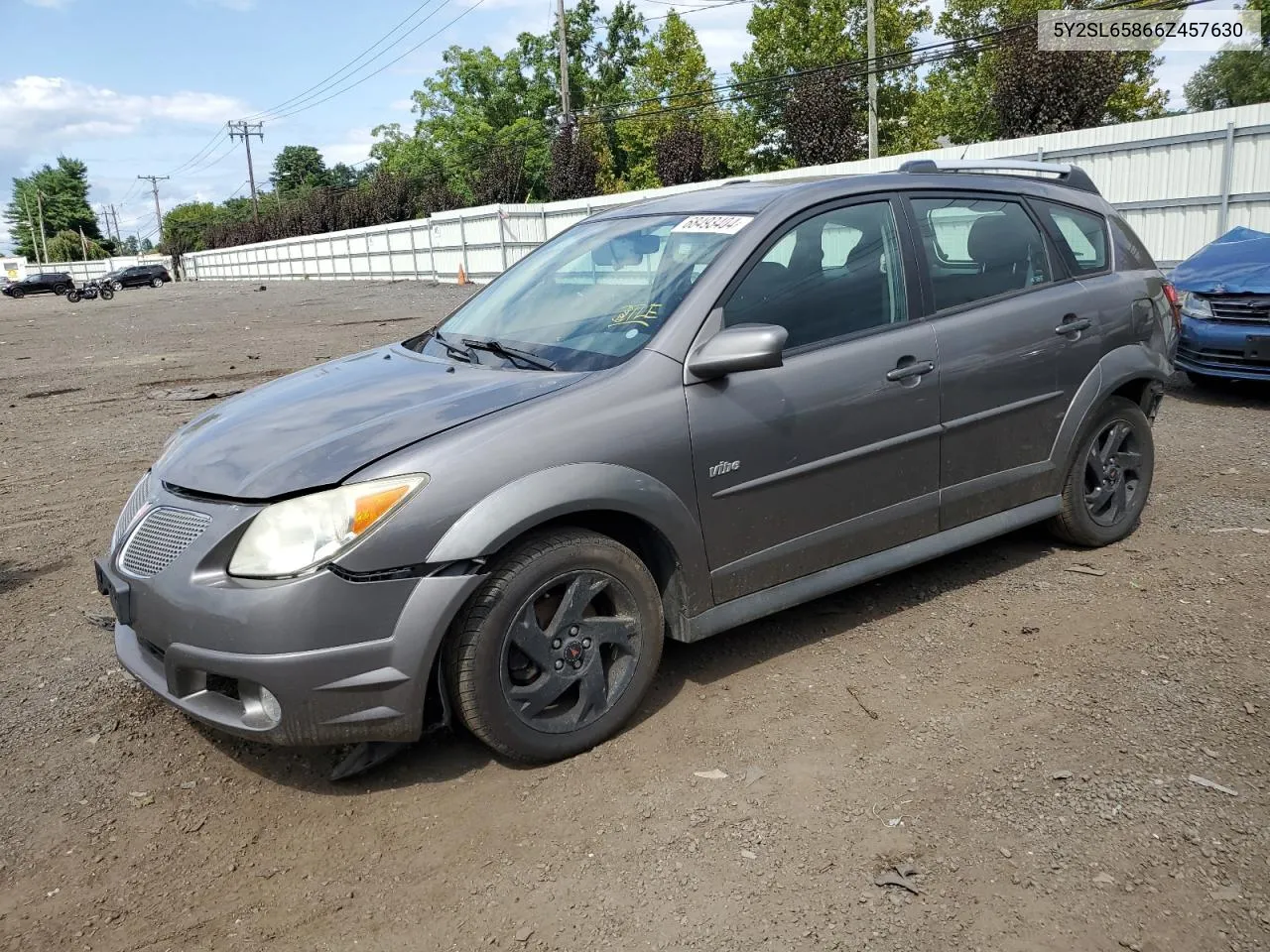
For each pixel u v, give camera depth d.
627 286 3.71
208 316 26.33
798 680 3.57
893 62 39.59
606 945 2.33
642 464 3.14
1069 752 3.03
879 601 4.25
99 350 17.81
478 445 2.90
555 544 3.00
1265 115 14.15
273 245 60.75
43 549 5.64
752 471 3.41
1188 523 5.07
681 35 45.53
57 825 2.92
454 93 60.06
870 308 3.78
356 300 29.42
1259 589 4.17
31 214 126.62
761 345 3.13
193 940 2.43
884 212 3.91
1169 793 2.79
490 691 2.93
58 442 8.91
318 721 2.77
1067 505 4.56
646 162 49.28
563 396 3.11
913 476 3.88
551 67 58.28
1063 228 4.52
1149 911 2.35
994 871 2.51
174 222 121.50
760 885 2.51
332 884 2.61
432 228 39.12
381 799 2.98
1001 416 4.12
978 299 4.09
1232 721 3.16
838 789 2.90
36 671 3.98
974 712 3.29
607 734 3.21
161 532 3.00
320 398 3.41
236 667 2.73
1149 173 15.84
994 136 37.62
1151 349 4.68
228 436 3.21
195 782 3.12
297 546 2.73
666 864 2.61
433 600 2.80
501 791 2.99
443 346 3.95
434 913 2.48
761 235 3.55
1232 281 7.88
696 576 3.35
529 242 33.50
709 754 3.12
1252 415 7.62
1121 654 3.65
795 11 42.19
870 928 2.34
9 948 2.42
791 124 31.33
